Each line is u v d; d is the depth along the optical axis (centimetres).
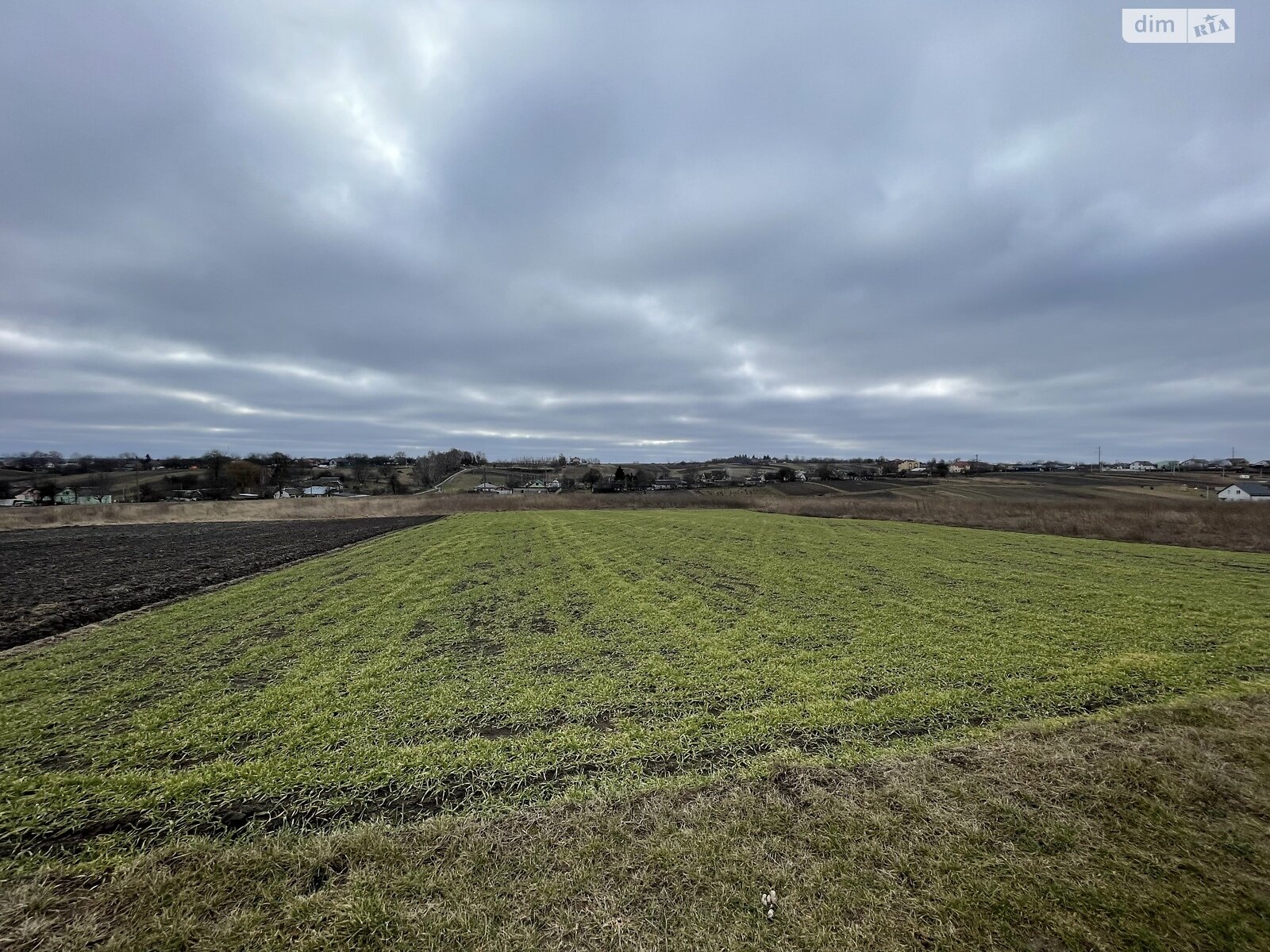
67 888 279
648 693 565
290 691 574
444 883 275
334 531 2577
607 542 1892
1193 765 377
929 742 438
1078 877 272
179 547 1956
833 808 334
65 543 2139
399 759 420
